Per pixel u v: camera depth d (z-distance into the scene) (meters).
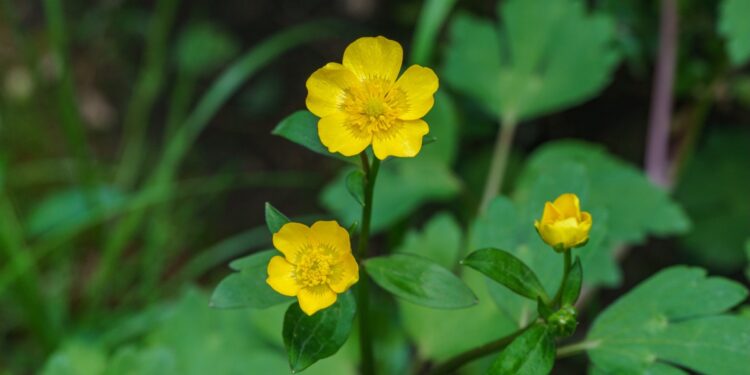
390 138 0.32
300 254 0.32
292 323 0.32
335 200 0.48
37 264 0.55
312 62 0.64
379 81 0.32
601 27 0.48
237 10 0.66
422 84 0.32
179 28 0.66
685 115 0.53
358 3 0.64
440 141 0.48
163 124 0.65
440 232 0.43
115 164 0.63
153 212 0.59
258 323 0.42
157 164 0.63
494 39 0.49
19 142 0.62
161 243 0.56
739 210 0.53
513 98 0.49
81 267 0.57
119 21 0.67
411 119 0.32
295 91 0.64
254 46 0.65
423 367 0.45
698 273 0.35
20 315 0.53
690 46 0.53
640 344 0.35
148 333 0.47
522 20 0.49
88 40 0.67
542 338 0.32
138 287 0.56
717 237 0.53
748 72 0.53
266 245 0.59
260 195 0.62
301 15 0.65
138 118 0.63
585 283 0.43
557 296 0.33
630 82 0.58
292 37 0.63
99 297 0.54
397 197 0.47
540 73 0.48
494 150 0.58
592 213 0.36
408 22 0.62
